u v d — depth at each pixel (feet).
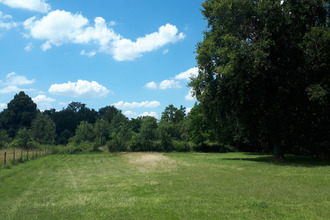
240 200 29.66
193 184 41.29
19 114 338.13
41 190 39.70
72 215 25.08
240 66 76.38
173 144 180.34
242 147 177.78
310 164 72.28
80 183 45.98
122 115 314.76
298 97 79.97
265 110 82.02
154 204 28.60
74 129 398.42
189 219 22.88
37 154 127.44
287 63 79.05
